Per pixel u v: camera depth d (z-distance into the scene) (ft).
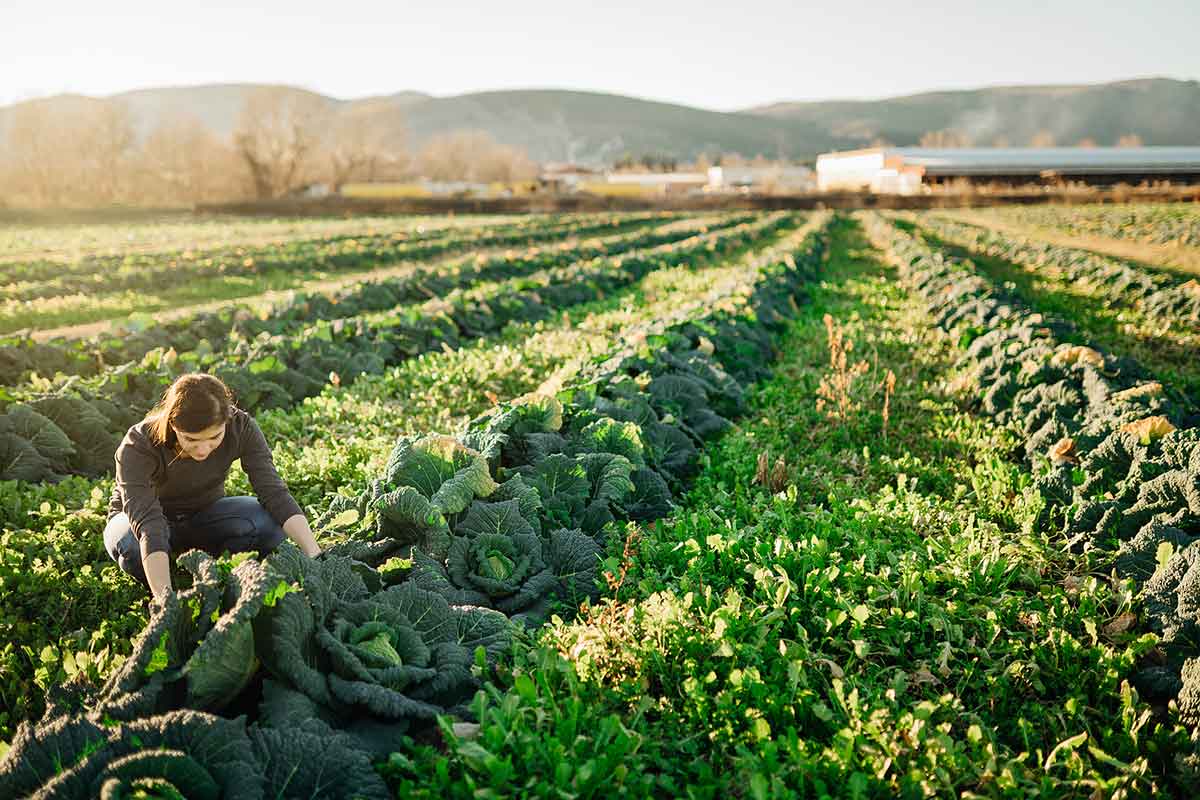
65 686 10.32
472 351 34.47
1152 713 11.77
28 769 8.45
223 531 14.05
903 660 12.62
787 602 13.44
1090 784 10.27
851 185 278.26
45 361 30.45
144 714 9.30
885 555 15.46
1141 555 14.87
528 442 18.57
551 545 15.24
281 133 289.12
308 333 34.09
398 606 12.14
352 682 10.34
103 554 16.43
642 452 19.47
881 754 10.23
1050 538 17.49
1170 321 43.86
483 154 455.63
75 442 22.76
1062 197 179.93
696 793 9.55
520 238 110.52
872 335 39.81
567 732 9.82
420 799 8.89
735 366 32.19
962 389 28.40
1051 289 58.23
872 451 23.95
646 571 14.52
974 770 10.26
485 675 11.64
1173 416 20.58
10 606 14.29
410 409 26.50
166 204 260.83
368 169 336.70
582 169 457.68
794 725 10.97
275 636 10.18
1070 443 20.12
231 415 13.52
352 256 83.61
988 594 14.65
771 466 21.30
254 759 8.85
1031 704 11.96
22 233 134.82
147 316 37.17
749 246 95.40
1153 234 89.51
